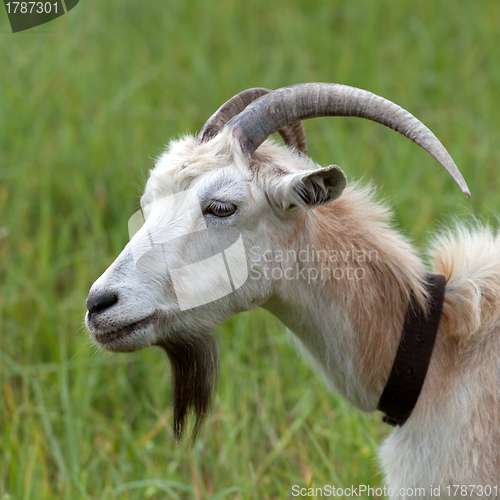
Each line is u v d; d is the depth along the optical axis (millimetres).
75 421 18531
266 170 12578
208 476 16641
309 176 11859
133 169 27000
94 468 17891
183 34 36781
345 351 13461
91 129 28875
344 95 12297
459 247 14109
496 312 13062
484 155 26344
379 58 33938
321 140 28688
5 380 20422
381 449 14258
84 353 20719
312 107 12461
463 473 12586
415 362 13062
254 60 34375
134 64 34125
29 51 34594
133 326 12195
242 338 20188
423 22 37125
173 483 16672
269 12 39250
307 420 19141
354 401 13922
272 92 12602
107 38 36938
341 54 34312
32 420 18109
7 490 17141
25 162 27812
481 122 29125
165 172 12516
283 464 17891
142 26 38625
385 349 13375
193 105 31375
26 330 22141
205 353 13258
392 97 31250
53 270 23562
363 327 13336
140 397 20859
